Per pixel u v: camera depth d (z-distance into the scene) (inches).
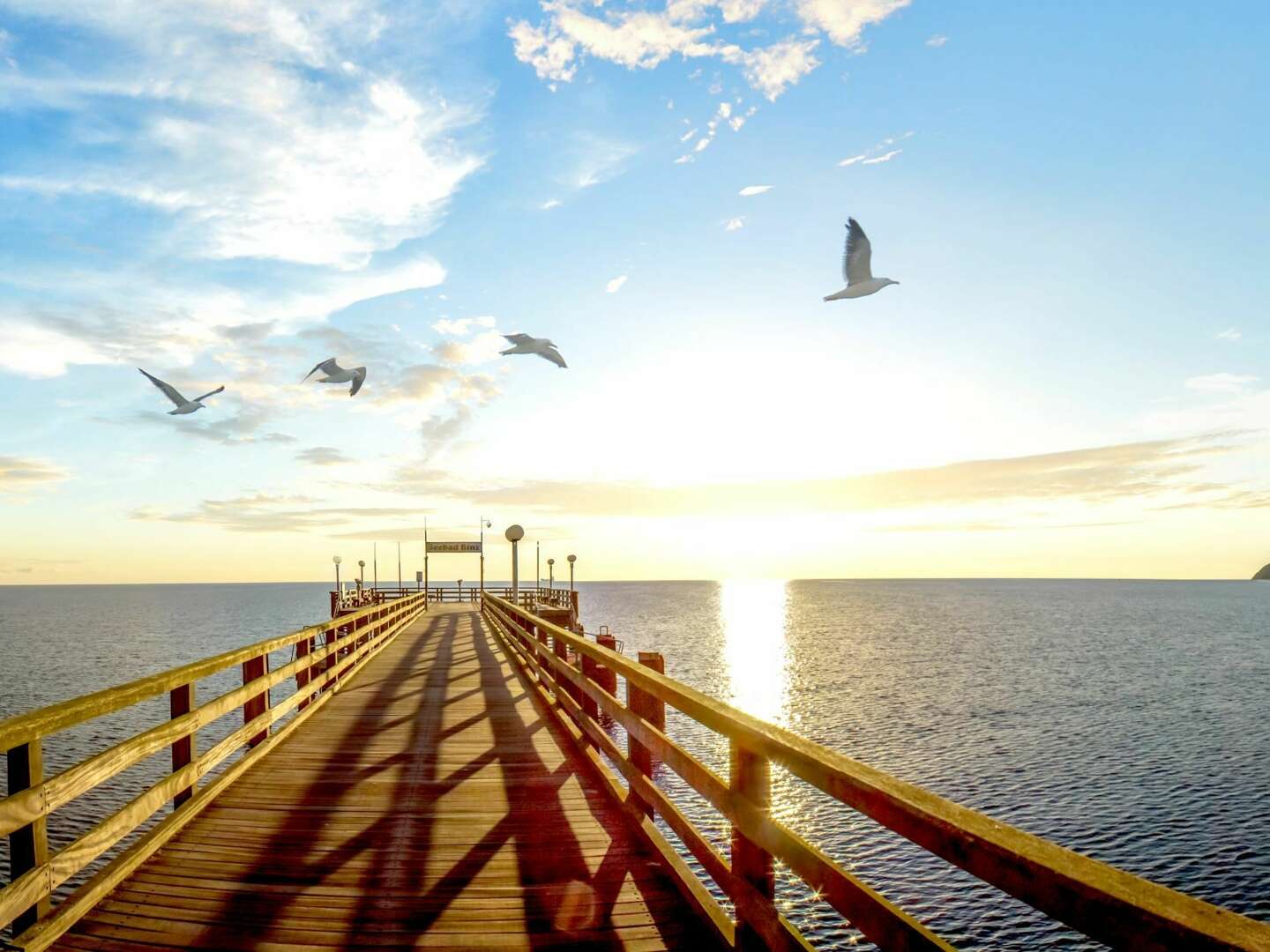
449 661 654.5
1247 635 3673.7
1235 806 906.7
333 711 416.2
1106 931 57.5
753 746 124.7
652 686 185.0
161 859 196.9
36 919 149.3
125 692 178.2
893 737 1259.2
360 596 1791.3
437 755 314.8
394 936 156.1
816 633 3540.8
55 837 812.0
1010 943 576.1
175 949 150.3
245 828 222.5
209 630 3988.7
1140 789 973.2
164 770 1074.7
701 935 156.3
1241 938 47.8
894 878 673.6
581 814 236.2
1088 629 3922.2
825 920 591.2
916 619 4756.4
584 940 154.5
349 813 237.1
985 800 931.3
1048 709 1544.0
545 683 448.8
